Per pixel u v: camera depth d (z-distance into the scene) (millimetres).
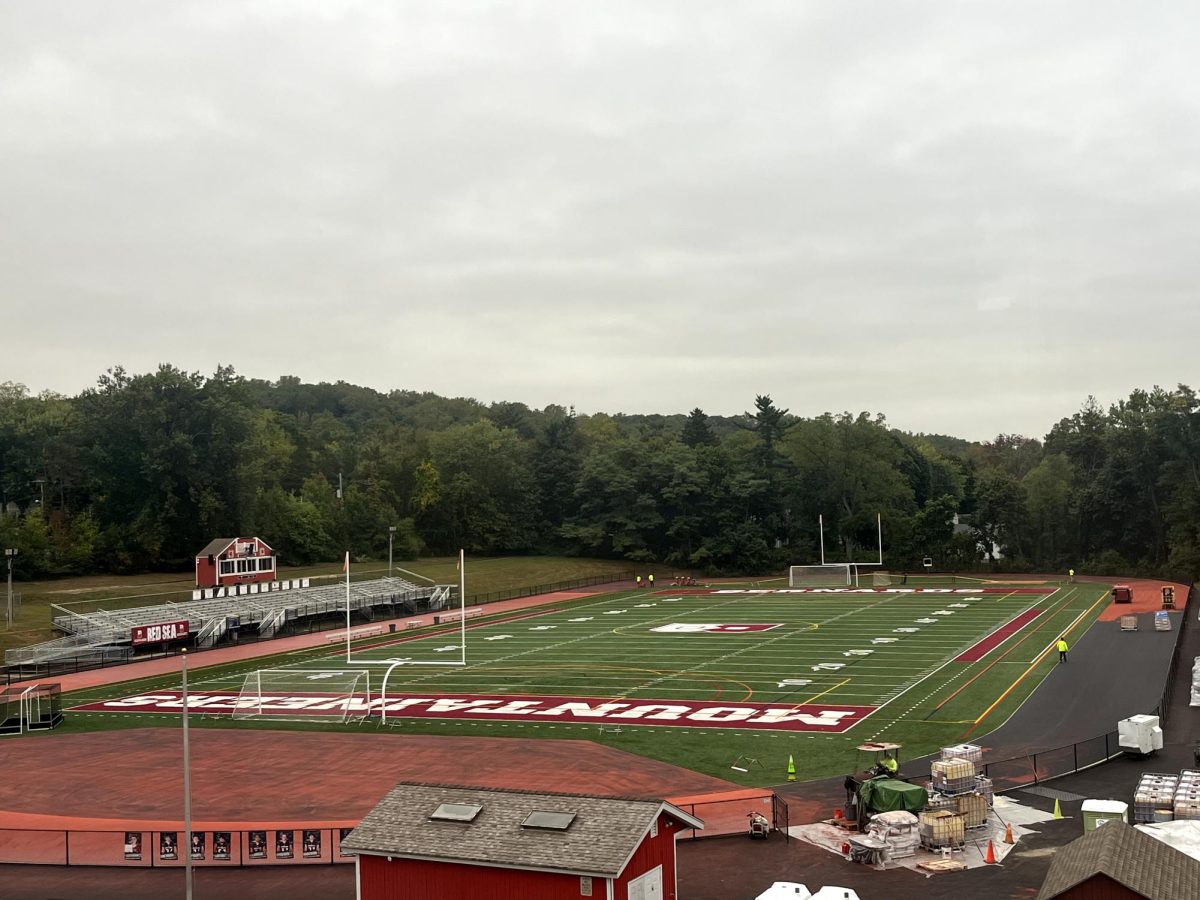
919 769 38562
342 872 30906
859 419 153125
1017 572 131000
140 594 98062
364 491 159875
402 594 104938
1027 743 42250
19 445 124750
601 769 40562
